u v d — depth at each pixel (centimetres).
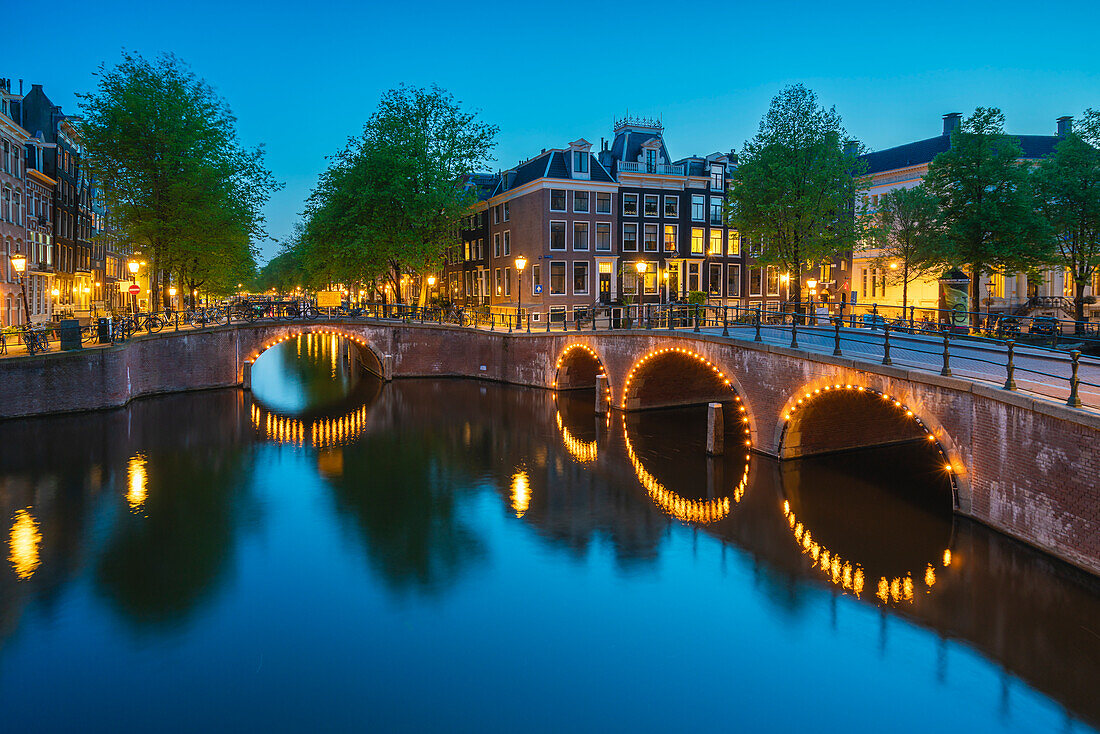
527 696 916
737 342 2027
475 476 1938
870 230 3066
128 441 2242
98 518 1566
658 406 2850
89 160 3136
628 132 4488
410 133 3966
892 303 4553
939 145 4475
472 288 5284
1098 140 3173
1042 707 871
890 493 1662
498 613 1139
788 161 2947
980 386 1284
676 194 4500
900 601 1136
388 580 1264
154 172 3138
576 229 4266
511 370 3575
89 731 845
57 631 1073
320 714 877
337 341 7238
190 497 1727
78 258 4769
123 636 1062
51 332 2736
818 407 1894
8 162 3478
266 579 1267
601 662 993
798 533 1442
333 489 1812
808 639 1041
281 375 4250
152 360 3005
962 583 1172
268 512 1630
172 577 1270
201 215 3134
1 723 856
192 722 862
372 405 3017
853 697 903
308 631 1083
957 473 1359
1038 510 1166
